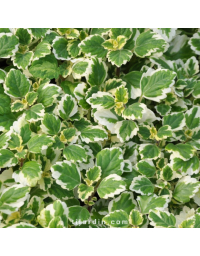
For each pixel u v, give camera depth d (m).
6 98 0.55
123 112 0.54
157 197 0.52
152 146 0.54
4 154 0.51
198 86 0.59
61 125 0.54
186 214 0.53
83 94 0.56
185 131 0.56
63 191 0.54
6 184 0.53
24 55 0.57
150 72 0.55
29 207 0.51
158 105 0.58
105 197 0.50
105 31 0.58
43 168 0.54
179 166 0.52
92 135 0.54
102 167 0.52
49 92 0.55
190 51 0.63
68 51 0.57
